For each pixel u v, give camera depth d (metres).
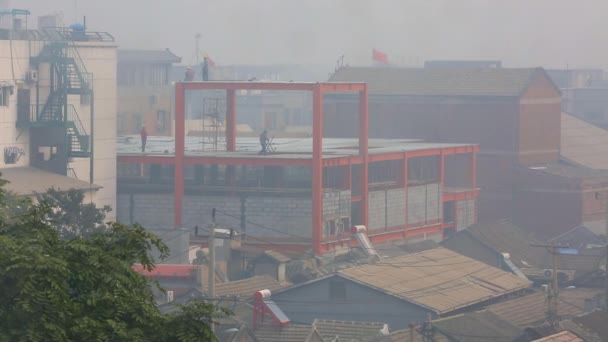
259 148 124.50
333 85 108.25
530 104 150.50
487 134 149.75
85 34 109.19
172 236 107.06
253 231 109.62
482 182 149.38
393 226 120.88
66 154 104.38
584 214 143.50
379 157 117.12
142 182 116.88
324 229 108.19
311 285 84.56
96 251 21.88
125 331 20.72
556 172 147.00
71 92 103.25
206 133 165.00
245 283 88.00
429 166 132.38
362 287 83.44
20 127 101.44
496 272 97.12
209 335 21.56
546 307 87.06
